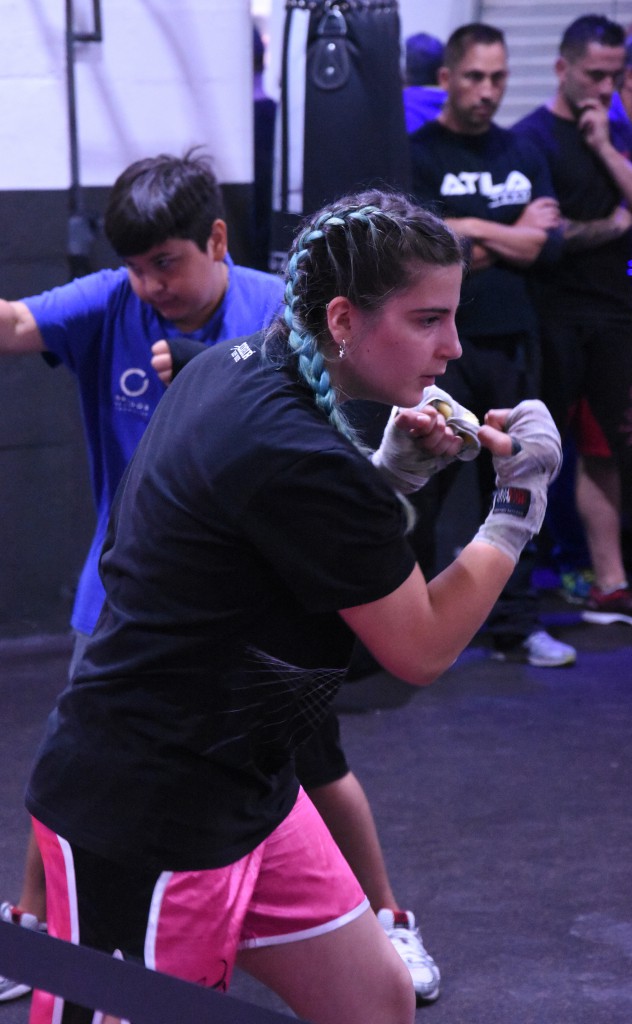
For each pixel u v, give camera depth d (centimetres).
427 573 670
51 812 245
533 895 457
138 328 384
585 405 775
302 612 238
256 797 249
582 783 554
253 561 232
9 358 720
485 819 518
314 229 238
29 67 696
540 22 921
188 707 237
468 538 845
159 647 235
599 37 711
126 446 386
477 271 689
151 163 369
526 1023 383
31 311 387
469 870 475
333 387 245
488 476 702
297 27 659
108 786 238
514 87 932
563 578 824
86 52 707
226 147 743
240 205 752
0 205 707
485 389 698
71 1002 237
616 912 446
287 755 258
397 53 660
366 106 655
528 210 693
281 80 672
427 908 448
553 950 422
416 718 628
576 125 736
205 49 727
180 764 237
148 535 239
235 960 262
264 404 231
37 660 698
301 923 258
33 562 746
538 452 256
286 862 258
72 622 387
